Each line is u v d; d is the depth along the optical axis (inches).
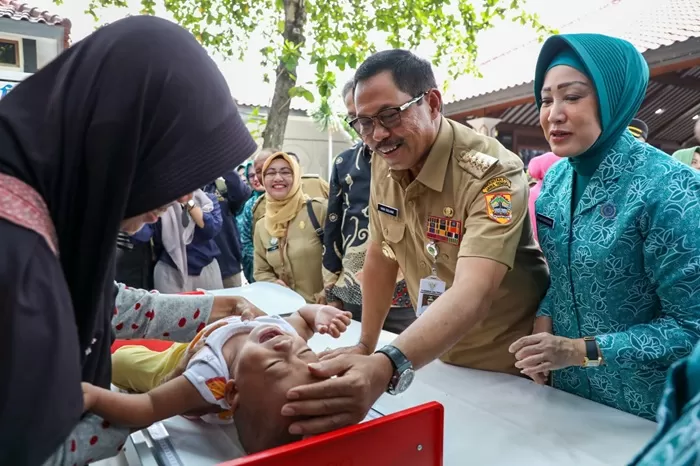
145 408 34.0
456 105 218.4
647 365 42.6
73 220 23.5
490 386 51.0
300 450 26.7
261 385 34.9
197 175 24.7
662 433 16.1
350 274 84.6
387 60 43.2
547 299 50.6
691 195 38.5
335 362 34.8
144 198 24.4
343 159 87.8
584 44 42.3
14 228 20.6
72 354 20.7
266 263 102.3
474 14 142.1
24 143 22.3
